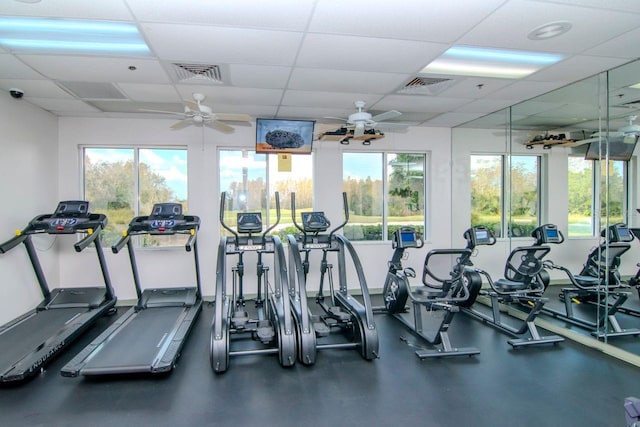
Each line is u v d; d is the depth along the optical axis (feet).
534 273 13.83
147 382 10.23
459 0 7.57
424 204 21.24
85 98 14.42
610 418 8.51
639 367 11.21
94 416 8.63
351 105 15.75
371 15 8.16
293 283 14.48
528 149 16.57
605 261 13.01
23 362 10.39
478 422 8.38
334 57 10.55
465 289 12.35
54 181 17.03
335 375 10.70
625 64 11.30
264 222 19.26
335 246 14.93
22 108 14.71
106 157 18.22
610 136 12.76
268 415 8.68
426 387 9.99
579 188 14.12
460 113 17.56
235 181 19.02
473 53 10.37
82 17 8.17
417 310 13.98
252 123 18.71
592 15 8.22
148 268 18.10
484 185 19.06
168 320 14.02
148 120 17.92
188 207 18.35
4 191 13.74
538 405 9.07
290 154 19.24
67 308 14.94
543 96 14.58
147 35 9.07
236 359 11.75
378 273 20.22
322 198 19.58
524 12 8.07
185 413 8.76
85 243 13.61
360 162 20.44
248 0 7.52
